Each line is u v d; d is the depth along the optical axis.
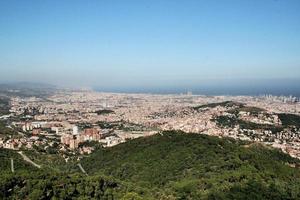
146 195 88.94
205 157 115.88
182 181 98.44
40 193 78.31
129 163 124.94
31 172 90.69
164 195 89.38
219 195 86.00
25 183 82.00
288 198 91.50
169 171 111.31
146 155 128.00
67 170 140.00
